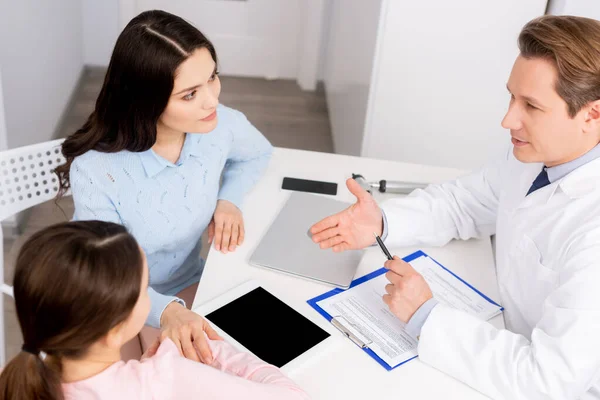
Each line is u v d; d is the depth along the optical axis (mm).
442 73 2256
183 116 1283
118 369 918
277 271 1379
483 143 2387
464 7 2127
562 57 1040
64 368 892
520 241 1266
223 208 1549
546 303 1134
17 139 2543
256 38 3705
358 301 1310
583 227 1126
